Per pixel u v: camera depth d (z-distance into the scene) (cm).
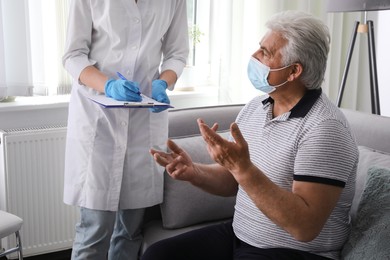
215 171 171
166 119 212
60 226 259
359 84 360
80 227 209
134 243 216
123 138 199
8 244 248
